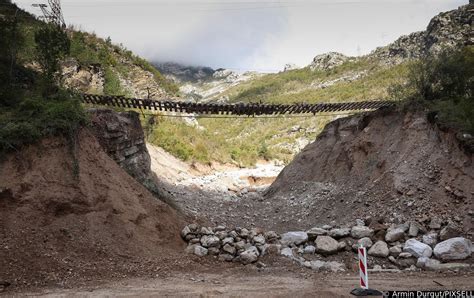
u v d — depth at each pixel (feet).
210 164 123.75
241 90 534.37
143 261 35.29
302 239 41.16
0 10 78.54
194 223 48.91
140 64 148.87
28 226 33.50
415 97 60.64
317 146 82.53
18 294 26.81
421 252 37.06
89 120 45.06
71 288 28.40
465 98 54.70
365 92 258.37
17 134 37.01
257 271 35.35
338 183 65.16
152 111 125.70
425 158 51.34
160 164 94.17
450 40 181.27
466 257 36.45
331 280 32.07
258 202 75.92
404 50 383.86
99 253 34.32
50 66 48.03
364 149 64.49
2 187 34.12
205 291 28.14
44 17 69.41
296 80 481.05
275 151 186.19
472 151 45.27
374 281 31.35
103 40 141.28
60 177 37.96
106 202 39.47
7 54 50.72
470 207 42.06
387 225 43.98
